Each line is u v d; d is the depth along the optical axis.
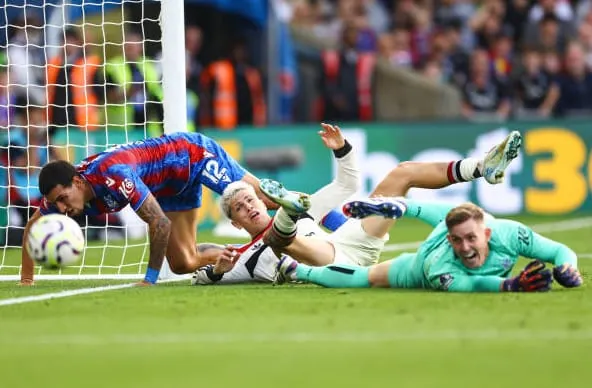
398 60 67.25
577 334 18.25
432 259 24.03
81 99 47.59
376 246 26.94
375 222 26.72
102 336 18.88
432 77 65.25
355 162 28.41
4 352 17.64
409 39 67.75
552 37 64.75
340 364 16.17
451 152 56.56
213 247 29.55
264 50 60.41
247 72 59.56
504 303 21.72
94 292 25.80
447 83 65.44
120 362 16.64
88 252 39.75
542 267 22.92
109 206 26.42
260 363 16.34
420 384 14.83
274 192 24.72
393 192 27.48
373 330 18.91
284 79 62.69
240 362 16.44
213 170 28.41
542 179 56.53
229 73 58.75
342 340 18.02
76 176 25.73
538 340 17.78
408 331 18.75
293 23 70.56
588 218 54.31
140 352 17.38
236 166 28.94
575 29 66.75
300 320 20.14
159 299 23.80
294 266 25.91
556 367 15.79
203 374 15.67
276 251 26.44
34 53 50.38
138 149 27.42
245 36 61.19
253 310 21.59
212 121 58.59
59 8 50.75
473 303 21.77
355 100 61.56
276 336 18.48
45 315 21.58
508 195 56.50
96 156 26.42
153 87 47.62
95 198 26.25
